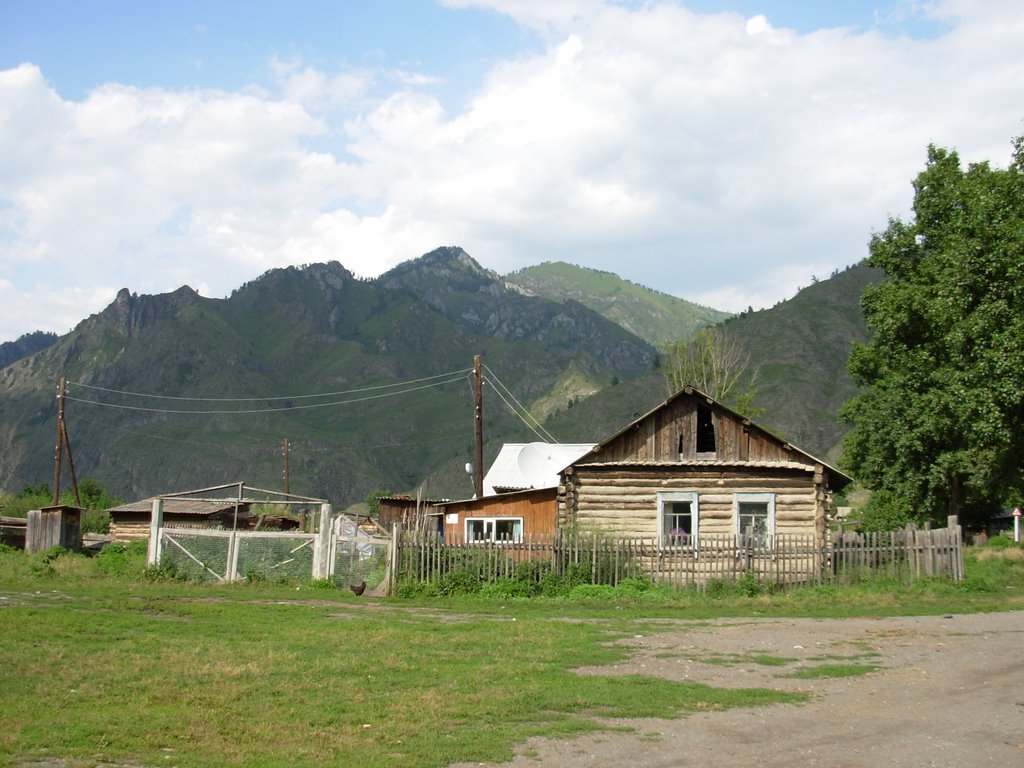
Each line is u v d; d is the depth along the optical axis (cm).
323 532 3200
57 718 1183
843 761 1073
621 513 3547
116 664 1545
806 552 2966
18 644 1716
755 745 1140
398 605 2644
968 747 1133
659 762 1069
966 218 4306
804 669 1622
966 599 2742
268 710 1266
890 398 4847
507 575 2902
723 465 3481
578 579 2902
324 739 1130
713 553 2950
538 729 1198
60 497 7706
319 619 2245
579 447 5278
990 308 3944
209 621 2167
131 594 2744
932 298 4584
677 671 1602
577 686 1448
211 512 5475
